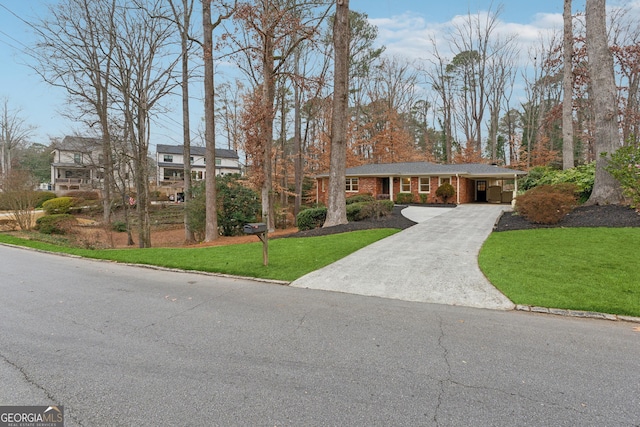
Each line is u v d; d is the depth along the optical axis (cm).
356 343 319
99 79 1432
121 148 1529
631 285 463
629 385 243
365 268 629
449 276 557
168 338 333
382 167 2519
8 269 711
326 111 2283
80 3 1295
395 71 3534
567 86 1603
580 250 656
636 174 828
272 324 370
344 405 221
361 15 2400
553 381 249
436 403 223
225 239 1369
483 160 3491
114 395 234
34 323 378
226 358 289
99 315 405
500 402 224
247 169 2034
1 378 257
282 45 1558
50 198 3023
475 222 1243
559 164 3017
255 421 204
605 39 1045
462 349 304
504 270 567
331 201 1219
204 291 514
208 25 1282
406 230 1082
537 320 375
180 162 4338
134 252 905
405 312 407
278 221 1838
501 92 3331
